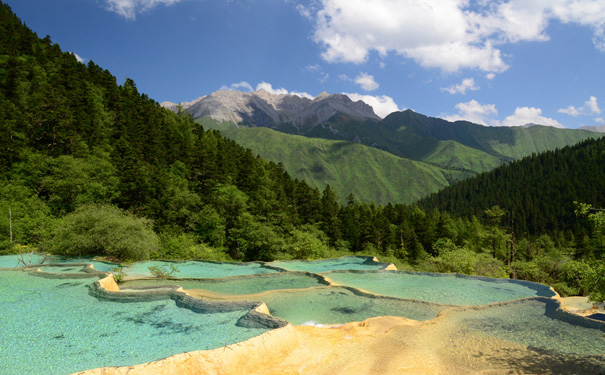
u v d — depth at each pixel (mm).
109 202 46281
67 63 79312
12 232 36781
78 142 53531
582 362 9859
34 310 14859
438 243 74438
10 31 81125
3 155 45656
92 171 48312
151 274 27109
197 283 24766
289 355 10469
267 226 56656
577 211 11766
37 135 53094
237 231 51812
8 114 50469
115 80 87438
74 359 9789
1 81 60719
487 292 22875
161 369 8500
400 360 10219
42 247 36094
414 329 13211
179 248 40281
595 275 11164
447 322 14133
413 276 28031
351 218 83625
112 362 9586
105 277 20750
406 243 76000
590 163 176875
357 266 36281
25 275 21984
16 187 42281
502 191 186875
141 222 35312
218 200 56844
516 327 13320
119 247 31750
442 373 9422
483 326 13516
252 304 14344
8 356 10000
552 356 10398
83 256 32938
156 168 54625
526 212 149625
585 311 18250
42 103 54375
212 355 9234
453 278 27266
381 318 14984
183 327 12578
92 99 67500
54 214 42656
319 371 9570
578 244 68688
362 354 10719
